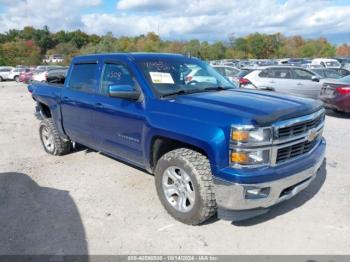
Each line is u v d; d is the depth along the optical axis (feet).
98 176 16.92
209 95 12.93
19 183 16.38
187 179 11.73
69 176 17.06
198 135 10.85
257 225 12.07
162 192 12.73
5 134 27.55
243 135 10.12
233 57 264.72
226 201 10.61
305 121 11.39
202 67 16.02
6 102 50.96
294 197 14.07
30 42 313.12
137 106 13.29
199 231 11.76
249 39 281.95
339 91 30.86
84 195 14.80
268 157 10.48
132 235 11.62
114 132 14.83
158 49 266.16
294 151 11.34
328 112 35.06
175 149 12.41
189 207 11.81
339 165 17.85
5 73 120.06
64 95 17.99
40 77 85.92
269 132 10.33
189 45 256.93
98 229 12.05
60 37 392.88
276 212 12.92
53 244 11.23
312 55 279.69
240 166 10.28
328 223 12.07
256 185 10.30
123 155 14.96
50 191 15.31
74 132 18.07
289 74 39.86
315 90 39.50
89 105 15.92
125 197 14.49
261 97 12.69
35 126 30.76
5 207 13.88
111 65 15.10
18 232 11.99
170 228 11.98
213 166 10.67
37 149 22.45
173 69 14.49
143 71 13.69
